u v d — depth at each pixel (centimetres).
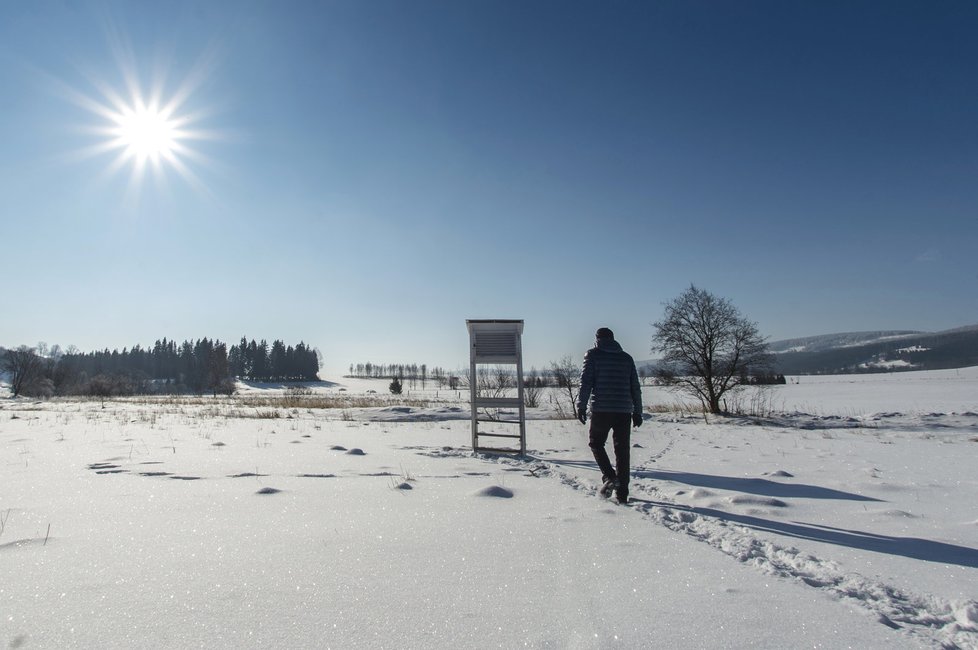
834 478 720
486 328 1004
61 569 334
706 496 591
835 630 260
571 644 242
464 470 761
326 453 911
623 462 577
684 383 2489
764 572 347
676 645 242
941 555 389
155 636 245
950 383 5997
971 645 249
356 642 242
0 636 244
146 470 716
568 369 2544
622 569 346
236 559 358
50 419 1817
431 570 340
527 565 352
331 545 392
